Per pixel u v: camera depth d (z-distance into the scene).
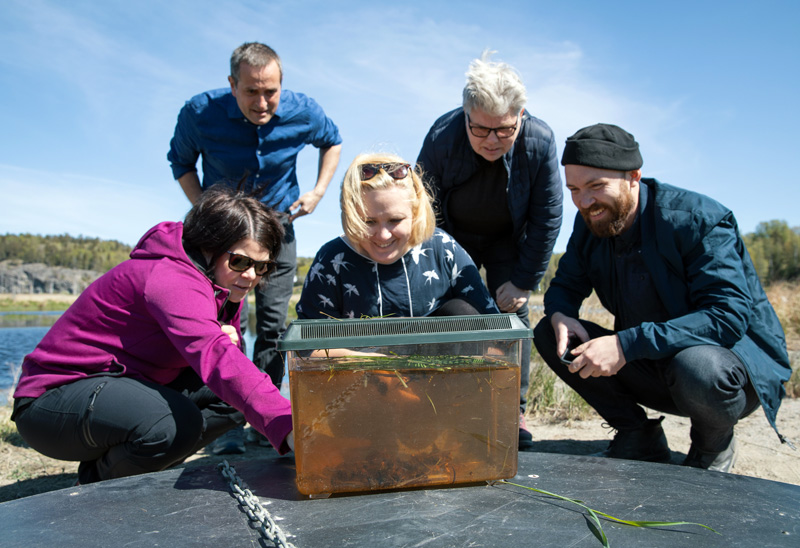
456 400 1.49
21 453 3.19
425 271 2.49
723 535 1.27
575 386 2.74
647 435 2.69
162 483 1.66
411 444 1.48
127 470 2.04
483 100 2.79
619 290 2.68
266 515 1.35
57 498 1.53
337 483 1.46
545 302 2.84
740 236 2.46
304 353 1.41
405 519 1.34
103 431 1.98
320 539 1.24
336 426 1.44
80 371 2.05
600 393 2.69
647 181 2.57
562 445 3.27
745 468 2.78
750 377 2.22
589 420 3.90
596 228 2.48
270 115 3.42
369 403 1.45
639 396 2.73
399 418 1.46
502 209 3.34
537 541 1.23
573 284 2.84
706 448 2.41
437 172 3.29
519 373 1.51
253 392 1.69
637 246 2.53
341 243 2.46
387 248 2.28
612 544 1.21
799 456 2.96
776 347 2.41
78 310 2.07
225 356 1.77
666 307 2.49
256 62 3.22
